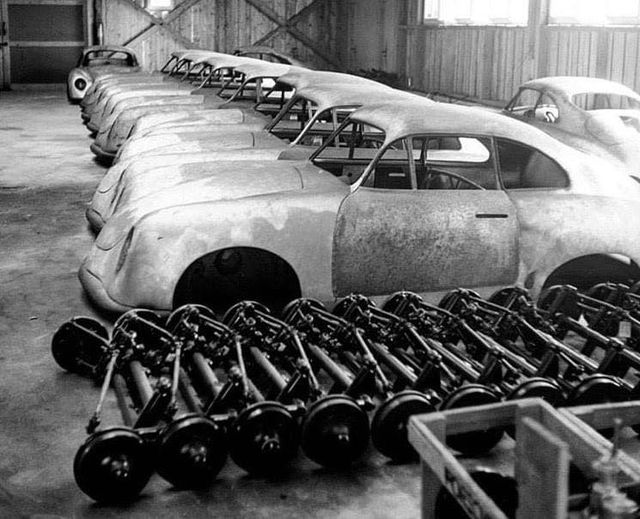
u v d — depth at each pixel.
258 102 8.70
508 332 4.20
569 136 8.41
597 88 8.89
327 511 2.97
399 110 5.07
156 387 3.21
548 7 13.91
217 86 11.29
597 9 12.75
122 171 6.76
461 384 3.53
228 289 4.92
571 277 5.21
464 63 16.92
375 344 3.95
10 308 5.17
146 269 4.48
